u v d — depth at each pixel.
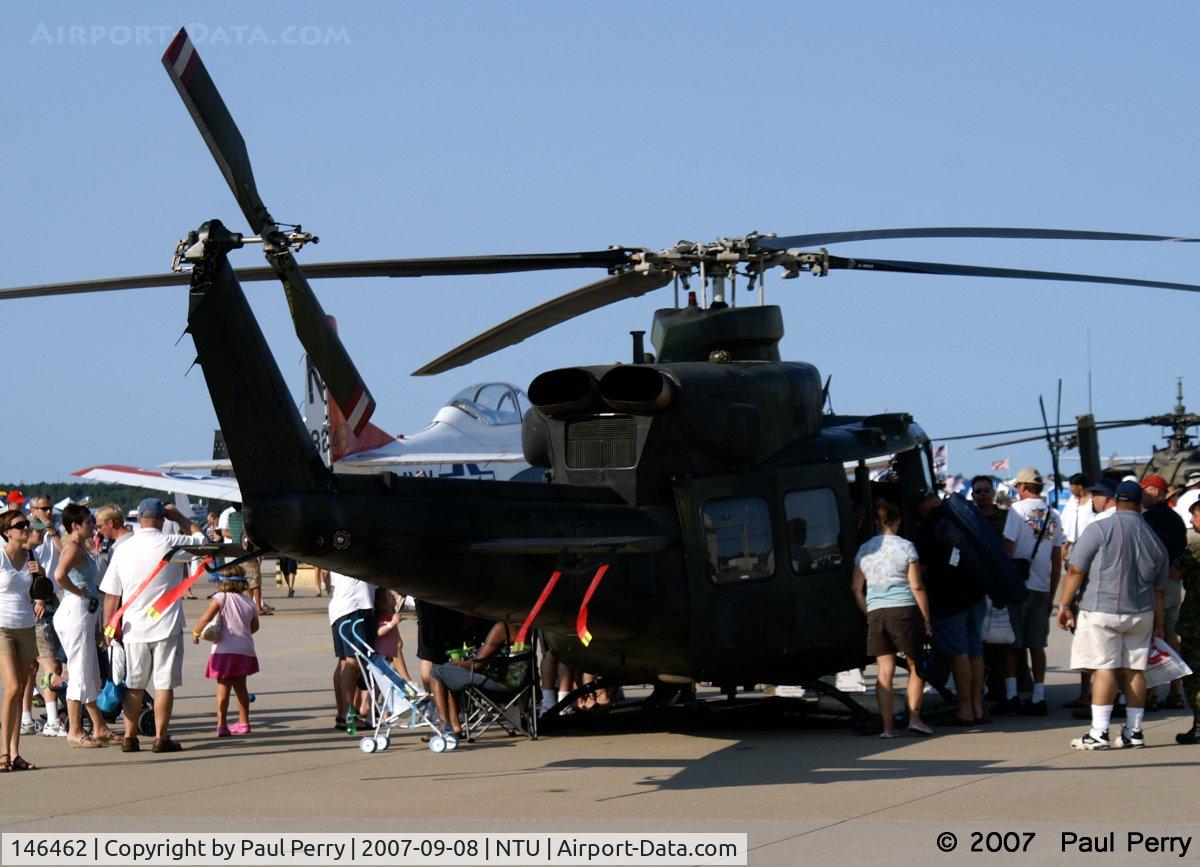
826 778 8.34
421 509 8.43
